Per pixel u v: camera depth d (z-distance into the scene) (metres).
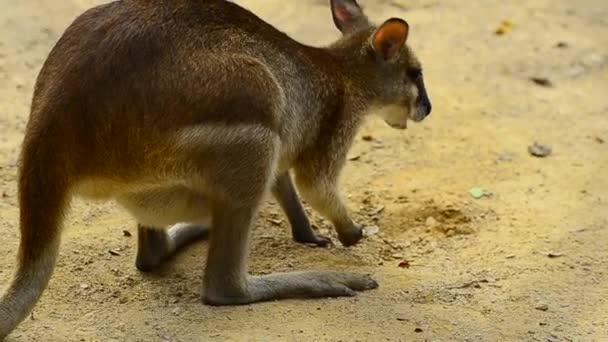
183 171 9.66
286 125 10.50
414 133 14.58
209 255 10.15
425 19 18.03
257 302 10.40
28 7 17.47
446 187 13.23
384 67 11.81
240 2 18.39
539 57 16.88
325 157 11.29
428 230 12.26
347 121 11.42
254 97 9.59
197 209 10.27
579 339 10.11
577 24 18.08
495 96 15.66
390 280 11.14
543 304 10.68
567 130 14.73
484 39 17.41
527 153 14.08
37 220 9.44
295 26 17.59
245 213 9.88
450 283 11.06
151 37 9.63
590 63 16.73
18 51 16.22
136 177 9.69
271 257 11.65
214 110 9.48
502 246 11.86
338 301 10.59
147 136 9.48
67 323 10.08
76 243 11.66
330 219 11.66
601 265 11.46
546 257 11.60
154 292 10.74
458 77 16.19
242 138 9.57
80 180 9.60
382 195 13.03
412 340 9.91
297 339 9.77
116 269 11.20
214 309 10.23
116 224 12.16
